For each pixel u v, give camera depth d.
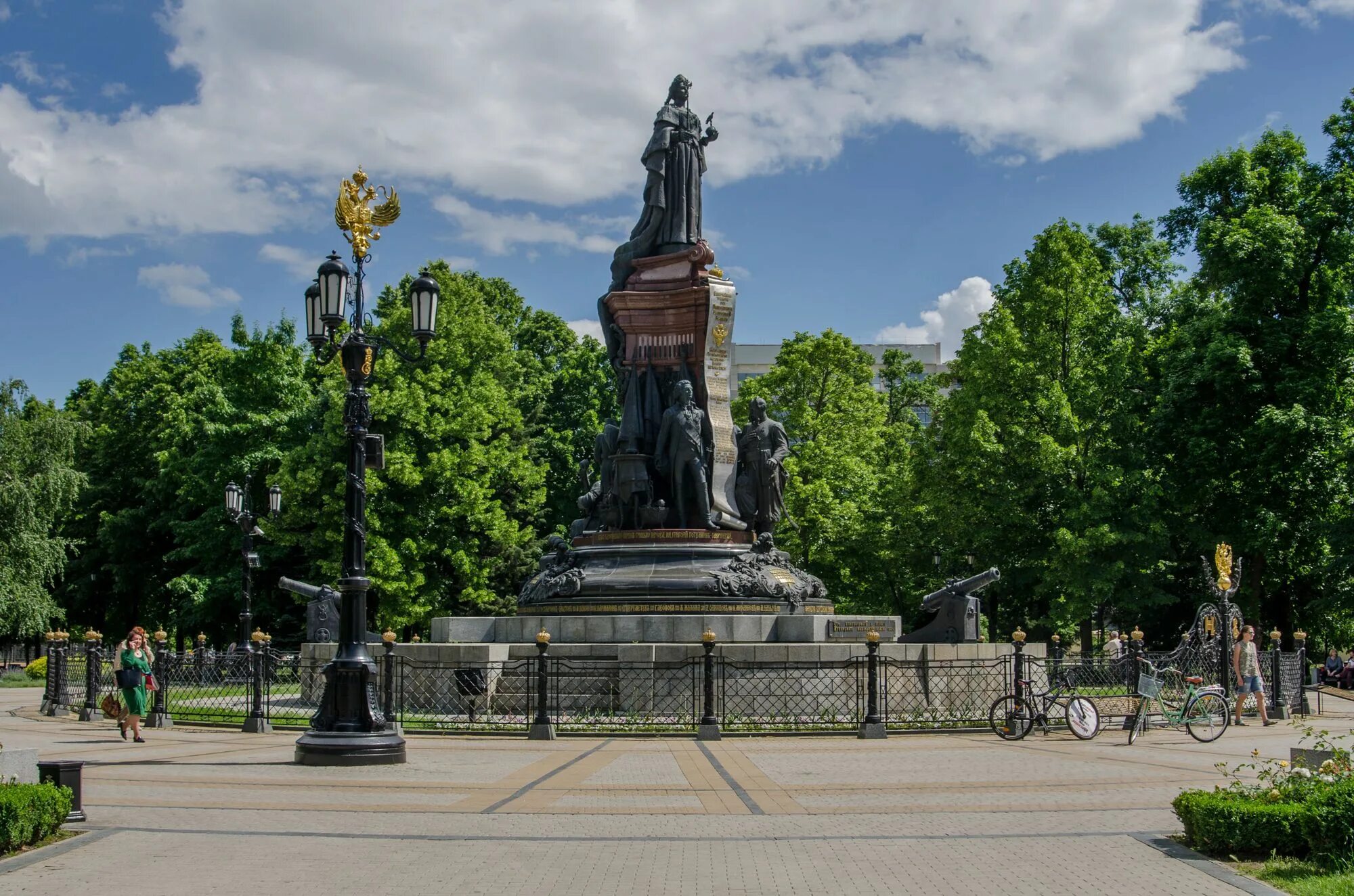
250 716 21.56
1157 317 45.59
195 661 23.56
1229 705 25.30
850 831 10.77
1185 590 44.56
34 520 44.16
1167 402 40.50
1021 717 19.86
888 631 25.55
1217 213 42.91
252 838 10.23
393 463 42.81
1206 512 41.62
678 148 29.08
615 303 28.72
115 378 62.38
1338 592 38.97
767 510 28.58
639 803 12.38
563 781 14.07
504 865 9.20
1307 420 36.97
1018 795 13.05
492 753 17.28
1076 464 39.72
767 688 21.86
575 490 55.31
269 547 47.03
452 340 46.22
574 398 57.78
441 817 11.38
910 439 57.53
